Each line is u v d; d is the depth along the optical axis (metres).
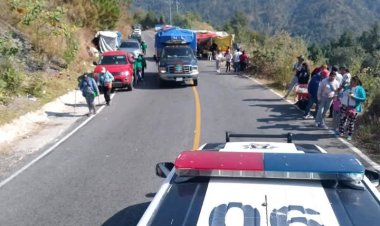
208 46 46.22
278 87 23.69
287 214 3.38
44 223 7.16
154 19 122.44
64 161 10.66
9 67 19.41
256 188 3.68
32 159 10.92
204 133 13.25
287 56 27.14
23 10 26.50
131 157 10.85
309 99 15.29
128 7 64.69
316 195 3.58
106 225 7.03
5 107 16.28
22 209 7.73
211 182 3.81
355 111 12.20
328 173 3.61
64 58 26.55
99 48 37.66
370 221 3.31
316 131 13.44
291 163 3.71
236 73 31.89
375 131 12.45
